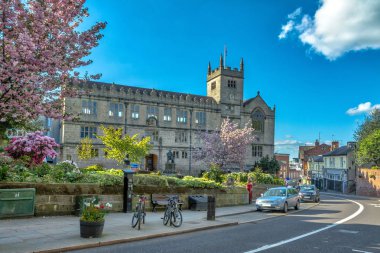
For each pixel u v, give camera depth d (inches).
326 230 572.7
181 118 2298.2
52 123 1953.7
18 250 361.1
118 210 685.3
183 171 2265.0
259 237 497.7
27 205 557.9
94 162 1943.9
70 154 1878.7
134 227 529.0
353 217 781.3
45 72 430.3
